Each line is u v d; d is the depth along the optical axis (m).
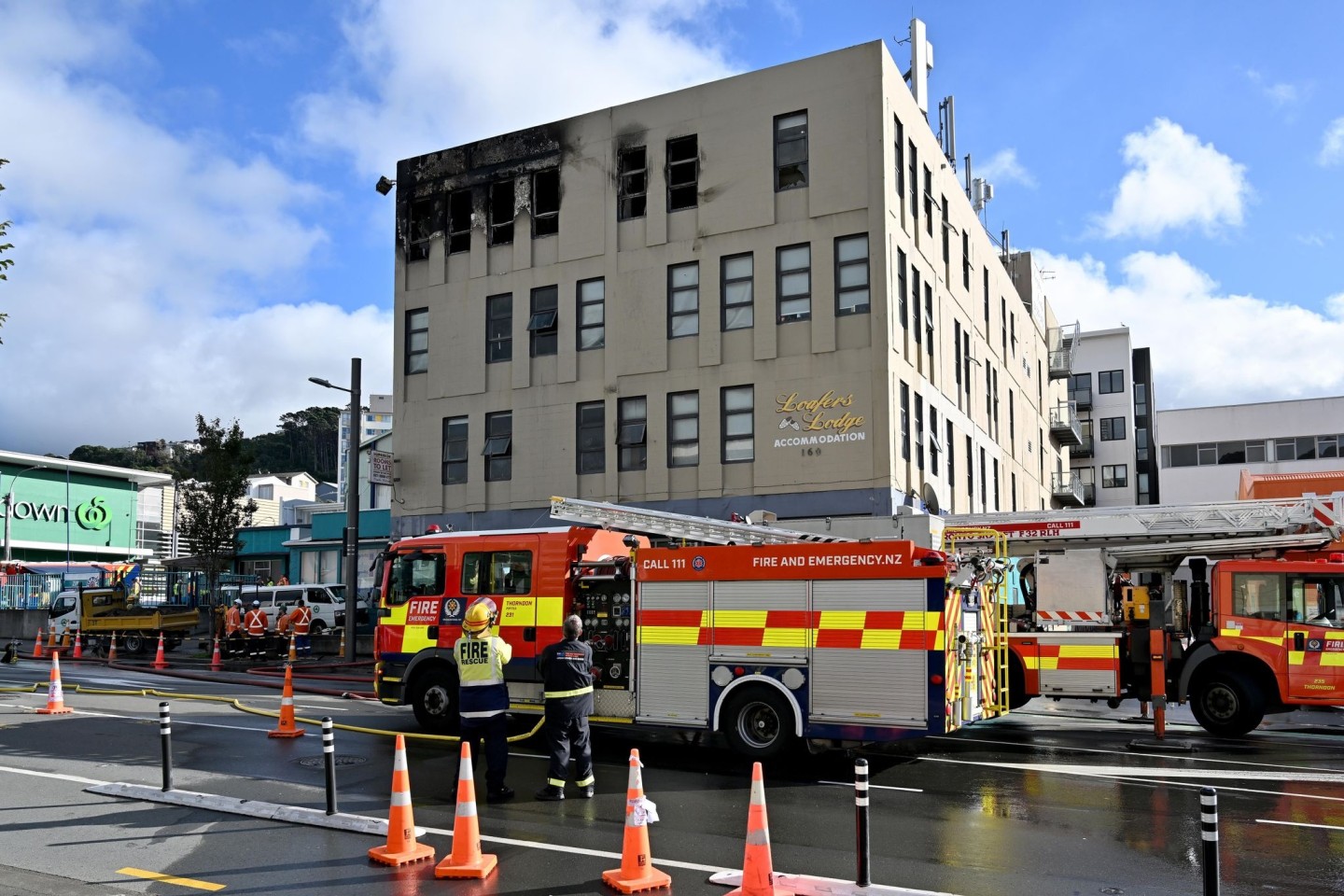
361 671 26.27
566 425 26.48
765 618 12.08
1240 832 8.96
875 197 23.25
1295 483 23.34
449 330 28.64
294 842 8.44
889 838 8.66
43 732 14.26
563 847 8.28
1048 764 12.45
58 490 67.31
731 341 24.56
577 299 26.73
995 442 35.44
